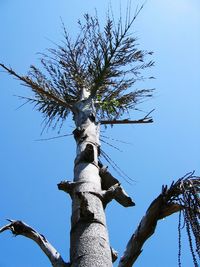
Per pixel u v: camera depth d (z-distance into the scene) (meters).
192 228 3.61
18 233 4.17
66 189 4.63
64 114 7.86
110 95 7.89
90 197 4.28
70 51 8.05
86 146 5.11
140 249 3.80
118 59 7.07
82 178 4.69
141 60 7.43
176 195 3.94
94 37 7.30
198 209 3.75
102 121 7.08
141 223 3.89
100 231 3.89
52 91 7.75
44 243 4.02
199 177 4.04
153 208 3.91
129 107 7.93
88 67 7.18
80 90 7.76
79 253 3.67
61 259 3.81
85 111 6.62
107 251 3.73
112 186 4.52
